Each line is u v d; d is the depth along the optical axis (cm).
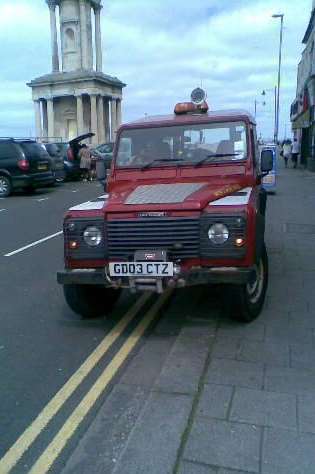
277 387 351
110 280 432
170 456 280
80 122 5612
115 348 441
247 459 275
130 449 288
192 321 491
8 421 328
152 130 544
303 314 498
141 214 424
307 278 624
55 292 616
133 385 367
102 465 279
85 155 2384
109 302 534
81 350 439
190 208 414
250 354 407
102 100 5809
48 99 5719
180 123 538
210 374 374
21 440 306
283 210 1223
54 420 328
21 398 357
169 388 355
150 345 443
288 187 1775
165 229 418
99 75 5556
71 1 5394
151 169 533
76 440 305
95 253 438
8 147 1759
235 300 448
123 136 553
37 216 1285
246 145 520
